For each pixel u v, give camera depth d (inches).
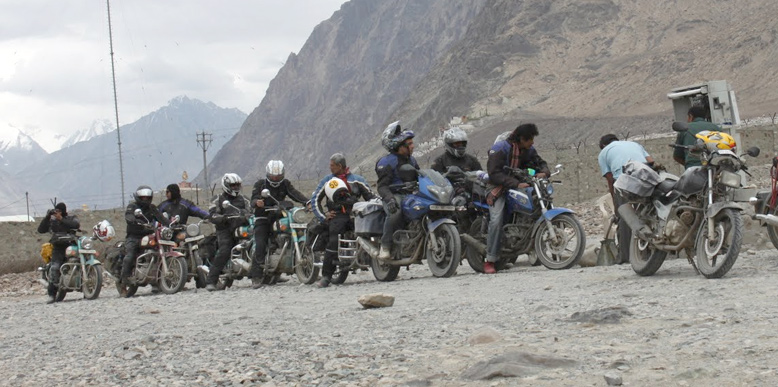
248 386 200.1
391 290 440.5
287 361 227.0
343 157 546.3
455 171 522.3
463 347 224.4
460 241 505.0
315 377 202.2
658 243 362.3
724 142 342.0
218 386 202.2
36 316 478.9
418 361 210.1
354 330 283.1
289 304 417.4
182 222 657.6
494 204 495.2
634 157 470.6
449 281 460.4
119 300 582.9
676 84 7672.2
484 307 317.1
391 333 266.4
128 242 652.1
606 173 482.6
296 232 580.4
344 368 210.1
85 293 679.7
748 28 7849.4
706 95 658.8
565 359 190.4
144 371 230.1
